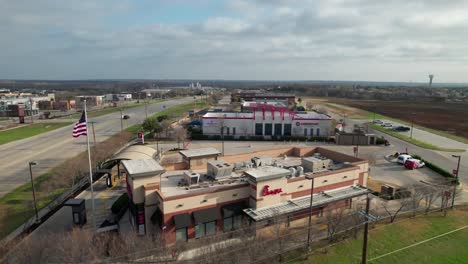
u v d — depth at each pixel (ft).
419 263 82.28
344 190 115.24
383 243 92.12
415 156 182.60
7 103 473.26
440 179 152.25
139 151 132.77
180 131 254.06
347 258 84.12
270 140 258.98
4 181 146.92
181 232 90.02
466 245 91.30
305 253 86.02
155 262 76.07
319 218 108.27
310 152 146.51
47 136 265.54
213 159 122.83
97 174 154.20
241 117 268.41
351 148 226.17
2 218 107.55
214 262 76.54
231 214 95.25
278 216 92.89
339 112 472.44
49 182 139.03
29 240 85.76
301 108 432.25
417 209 116.26
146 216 91.40
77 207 100.12
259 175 95.55
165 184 101.76
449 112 476.13
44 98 577.02
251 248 80.64
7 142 238.68
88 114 433.89
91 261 73.36
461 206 120.26
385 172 165.17
